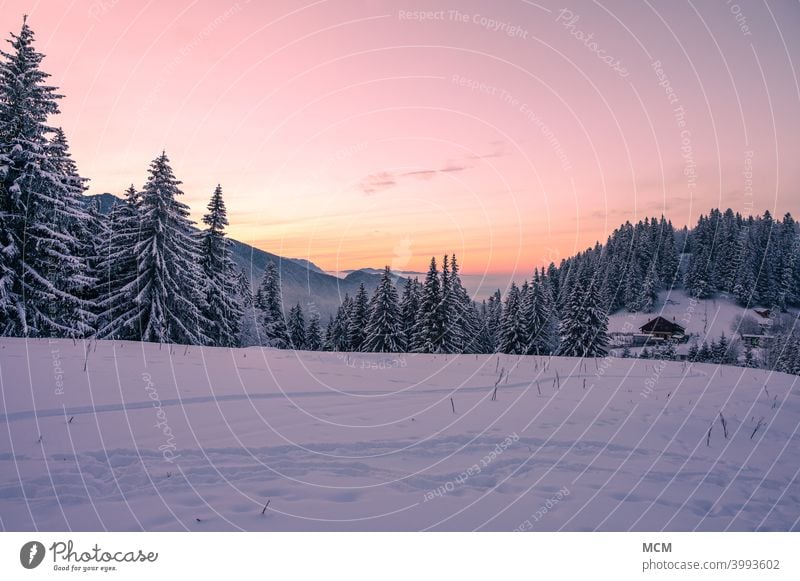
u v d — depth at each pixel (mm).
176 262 23703
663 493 4168
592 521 3602
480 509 3742
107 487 3803
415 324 35125
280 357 12125
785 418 6977
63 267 20094
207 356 11195
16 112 18953
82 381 7219
